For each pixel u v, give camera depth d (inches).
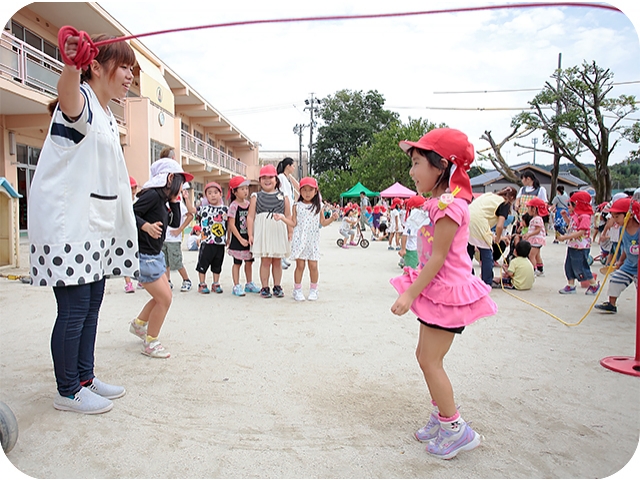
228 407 115.9
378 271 364.8
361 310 224.5
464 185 96.8
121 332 180.1
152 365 144.8
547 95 824.9
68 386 111.4
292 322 199.8
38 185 104.5
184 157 957.8
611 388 130.6
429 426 100.9
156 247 147.1
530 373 141.6
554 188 947.3
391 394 125.3
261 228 244.2
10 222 328.2
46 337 169.6
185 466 89.8
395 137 1434.5
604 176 842.2
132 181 273.0
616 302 252.1
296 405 117.6
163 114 778.8
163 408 114.8
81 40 91.4
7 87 443.8
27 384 127.3
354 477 87.1
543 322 205.6
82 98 103.9
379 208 726.5
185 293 265.6
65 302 109.7
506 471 89.9
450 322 93.1
